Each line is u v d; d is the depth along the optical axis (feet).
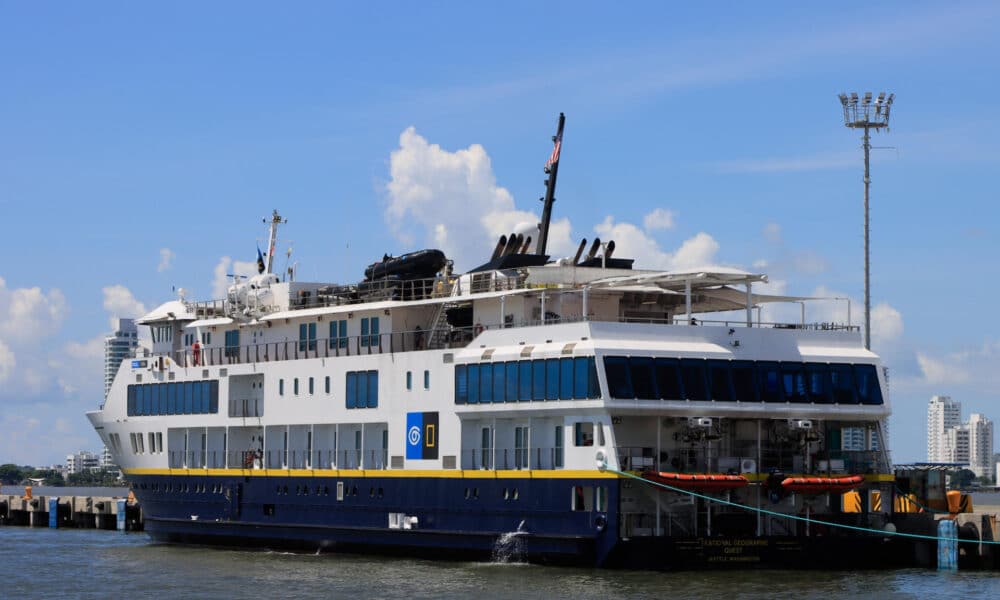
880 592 170.19
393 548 209.36
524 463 191.01
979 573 191.52
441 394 202.49
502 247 228.84
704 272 187.42
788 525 190.19
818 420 190.70
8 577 203.21
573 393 180.96
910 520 197.88
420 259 225.97
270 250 271.90
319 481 222.48
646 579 176.24
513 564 190.90
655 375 180.45
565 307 205.26
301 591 178.40
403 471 207.82
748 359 187.01
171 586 189.06
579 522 182.39
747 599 162.40
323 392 222.89
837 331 195.31
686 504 183.11
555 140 231.30
